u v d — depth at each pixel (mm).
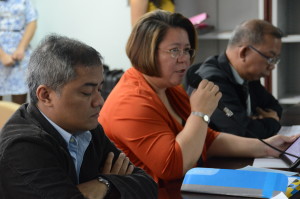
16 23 8219
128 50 3430
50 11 8906
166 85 3475
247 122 4359
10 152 2367
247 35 4504
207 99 3389
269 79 7121
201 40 8258
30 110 2545
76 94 2426
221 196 2719
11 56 8188
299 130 4480
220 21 8211
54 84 2406
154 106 3307
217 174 2828
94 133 2840
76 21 8797
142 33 3348
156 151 3172
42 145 2406
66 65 2385
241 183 2729
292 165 3283
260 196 2637
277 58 4551
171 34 3322
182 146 3188
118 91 3418
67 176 2414
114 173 2891
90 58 2436
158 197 2805
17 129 2477
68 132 2561
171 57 3328
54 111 2473
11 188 2352
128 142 3236
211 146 3789
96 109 2500
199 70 4602
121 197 2623
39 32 9023
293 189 2693
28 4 8336
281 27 7297
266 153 3678
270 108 5238
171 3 6926
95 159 2791
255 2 7980
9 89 8273
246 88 4742
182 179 3188
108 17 8586
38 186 2326
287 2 7672
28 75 2486
